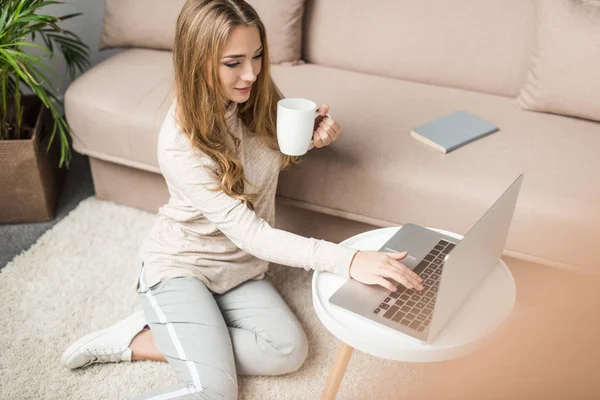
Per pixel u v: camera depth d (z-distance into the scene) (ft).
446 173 5.68
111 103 6.61
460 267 3.69
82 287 6.21
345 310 4.09
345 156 5.94
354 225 6.40
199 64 4.42
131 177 7.14
